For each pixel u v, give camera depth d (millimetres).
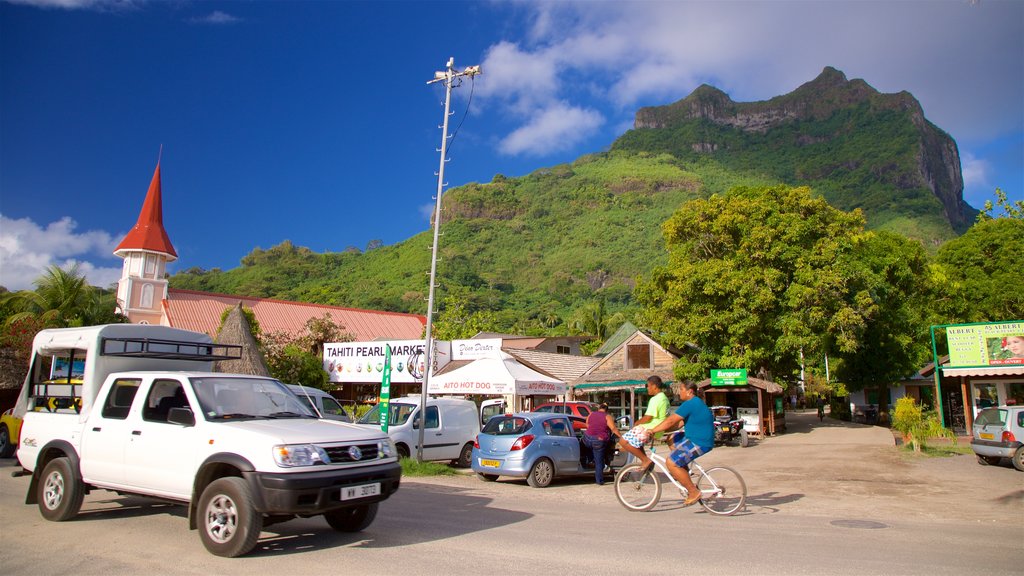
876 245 38656
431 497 11117
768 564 6262
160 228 44469
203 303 42875
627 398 35000
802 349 30375
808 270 29906
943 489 12930
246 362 22766
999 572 6023
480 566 6094
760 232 30750
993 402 32625
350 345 30281
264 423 6992
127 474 7473
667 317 32750
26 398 9438
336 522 7730
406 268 171625
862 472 15828
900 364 37094
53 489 8195
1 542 7035
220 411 7238
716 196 34312
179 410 7074
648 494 9789
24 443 8914
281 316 43906
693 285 31609
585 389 28469
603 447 13625
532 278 195000
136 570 5930
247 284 152875
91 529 7695
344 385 34000
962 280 41156
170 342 9227
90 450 7934
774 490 12695
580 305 164875
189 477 6824
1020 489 12859
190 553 6559
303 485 6238
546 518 8922
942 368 27016
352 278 167125
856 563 6340
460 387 23844
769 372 33156
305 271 173250
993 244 40875
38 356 9453
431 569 5977
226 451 6578
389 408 17359
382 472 6965
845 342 30188
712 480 9562
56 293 31625
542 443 13414
